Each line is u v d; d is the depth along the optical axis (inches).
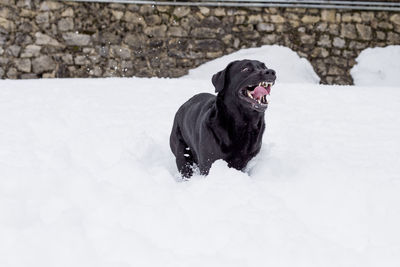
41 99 227.5
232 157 128.7
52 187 111.5
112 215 98.8
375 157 152.3
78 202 105.3
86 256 83.0
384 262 84.4
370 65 434.6
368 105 225.6
